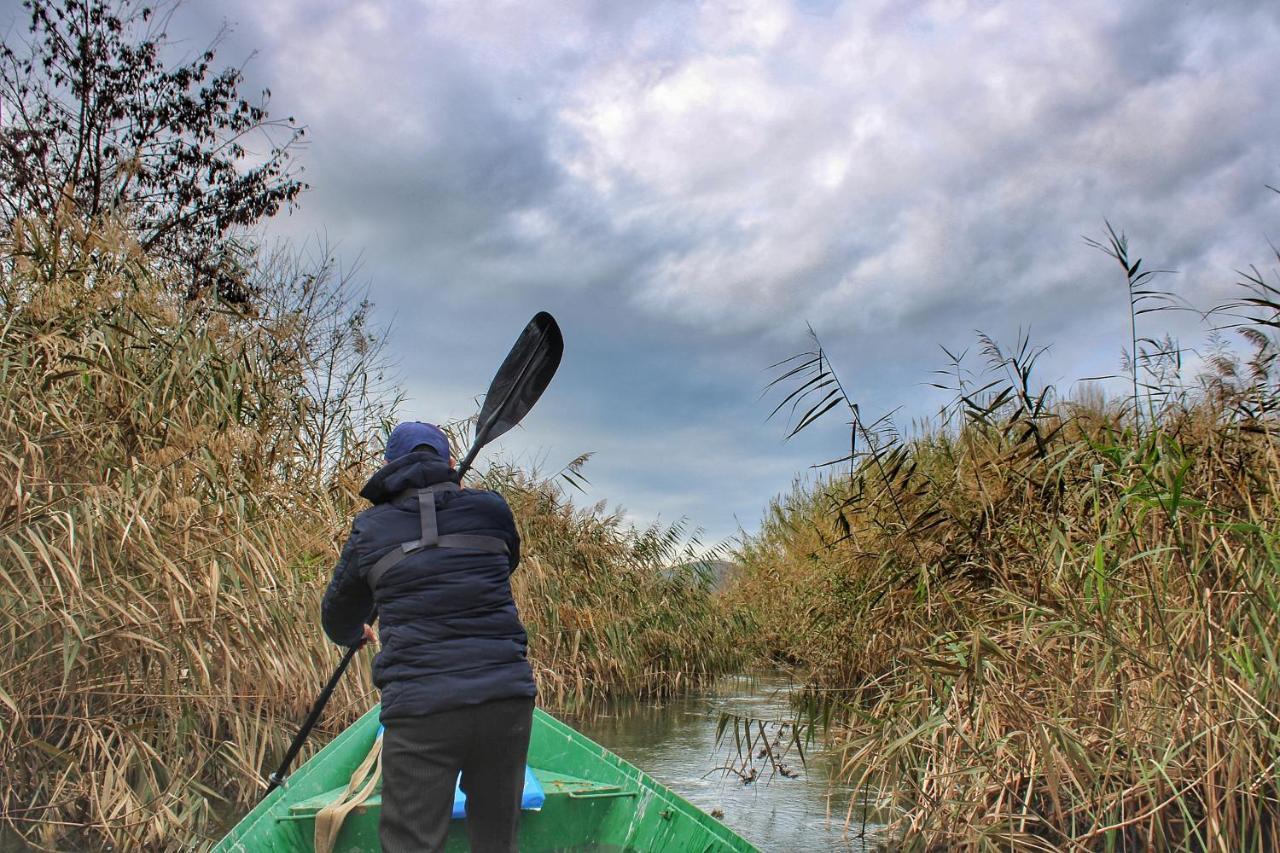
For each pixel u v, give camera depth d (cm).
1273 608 387
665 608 1171
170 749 496
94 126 1428
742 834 512
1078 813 448
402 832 288
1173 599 443
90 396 537
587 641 1002
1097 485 447
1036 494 524
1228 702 394
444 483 321
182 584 480
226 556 516
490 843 305
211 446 543
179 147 1491
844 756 558
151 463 504
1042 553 495
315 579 617
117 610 460
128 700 506
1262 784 400
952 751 468
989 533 523
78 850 442
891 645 608
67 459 520
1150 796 395
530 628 916
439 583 299
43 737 473
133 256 613
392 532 307
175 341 585
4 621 459
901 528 591
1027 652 474
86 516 464
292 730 576
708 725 866
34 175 1167
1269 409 486
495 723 294
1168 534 445
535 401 438
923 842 465
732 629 1298
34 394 511
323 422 745
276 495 613
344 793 412
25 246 591
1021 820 441
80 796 469
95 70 1430
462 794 398
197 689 514
